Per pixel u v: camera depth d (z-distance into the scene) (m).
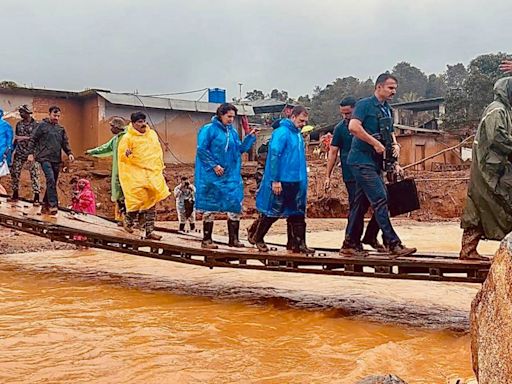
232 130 8.40
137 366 5.12
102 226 10.43
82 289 9.04
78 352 5.55
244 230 18.14
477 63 49.31
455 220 27.09
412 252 6.96
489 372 2.84
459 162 39.34
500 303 2.80
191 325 6.79
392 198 7.20
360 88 78.81
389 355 5.58
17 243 14.11
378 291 9.09
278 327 6.76
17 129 12.17
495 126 6.13
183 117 31.78
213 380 4.80
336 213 29.55
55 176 11.17
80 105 29.34
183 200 14.98
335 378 4.91
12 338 6.00
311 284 9.70
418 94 86.94
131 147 8.97
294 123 7.86
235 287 9.36
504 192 6.21
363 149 7.00
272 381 4.80
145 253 9.02
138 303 8.02
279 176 7.61
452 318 7.32
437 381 4.89
